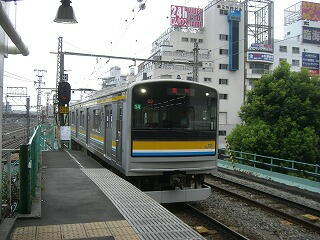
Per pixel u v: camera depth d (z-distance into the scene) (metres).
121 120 9.69
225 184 13.87
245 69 47.25
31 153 6.81
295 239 7.61
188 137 9.49
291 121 19.31
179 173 9.50
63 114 18.88
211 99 9.88
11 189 7.05
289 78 20.45
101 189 8.16
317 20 57.03
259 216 9.30
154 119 9.20
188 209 9.92
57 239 5.00
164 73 42.03
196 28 48.53
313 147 18.91
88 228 5.46
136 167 9.05
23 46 5.80
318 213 9.50
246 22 48.31
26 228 5.46
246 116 21.72
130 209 6.52
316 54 51.44
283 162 18.81
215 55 46.22
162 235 5.18
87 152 16.36
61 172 10.59
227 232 7.86
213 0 46.53
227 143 21.12
